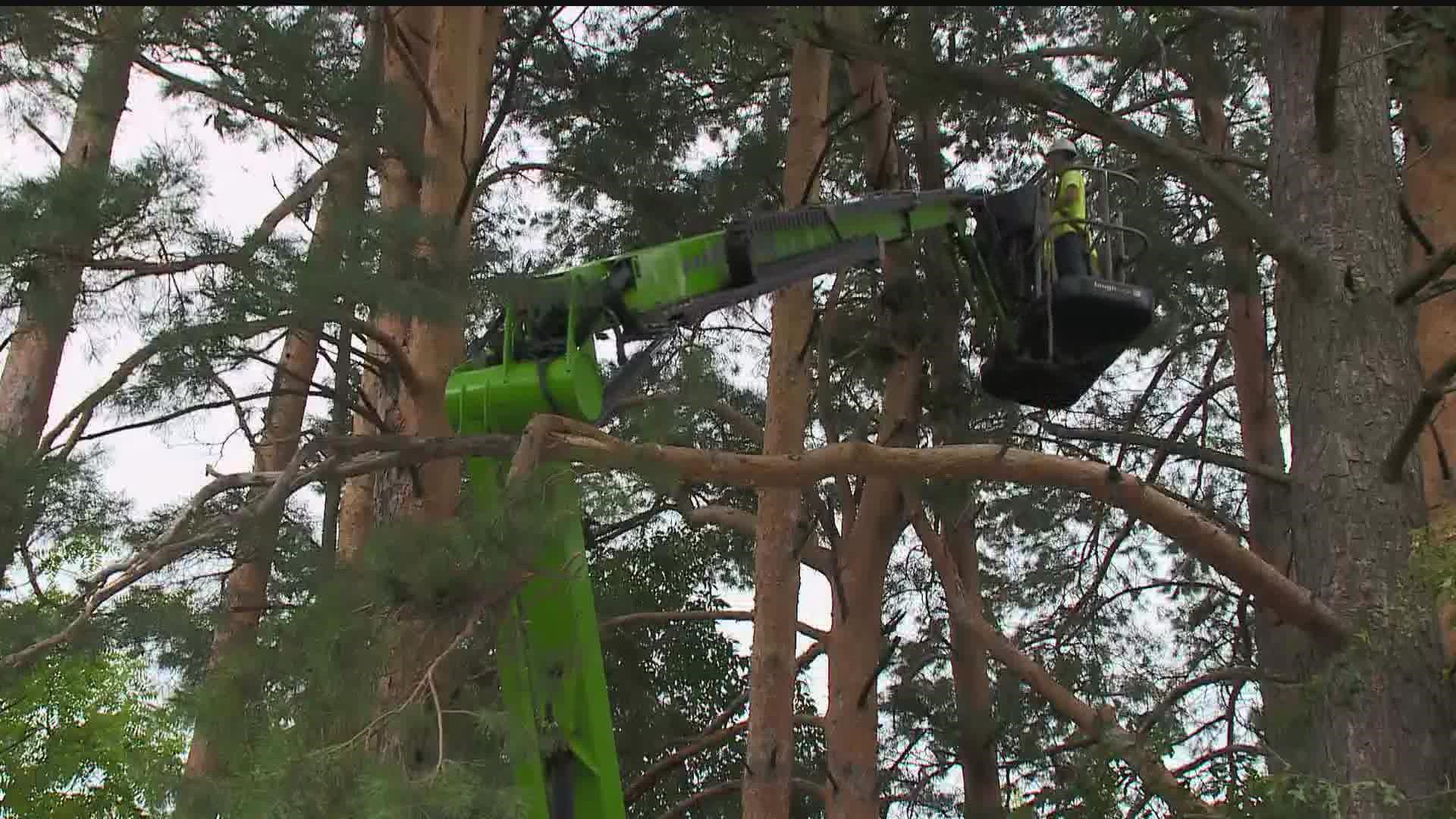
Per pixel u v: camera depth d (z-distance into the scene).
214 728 5.95
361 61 11.85
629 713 18.22
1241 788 8.12
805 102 12.57
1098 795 10.58
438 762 5.83
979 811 14.38
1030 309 8.25
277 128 10.31
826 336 13.39
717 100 14.95
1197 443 16.30
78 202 7.49
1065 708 10.38
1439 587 7.48
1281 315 10.60
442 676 6.47
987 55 13.04
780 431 11.95
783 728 11.80
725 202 13.39
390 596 6.25
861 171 15.78
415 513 9.54
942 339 12.12
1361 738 7.75
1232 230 8.86
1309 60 9.13
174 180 7.90
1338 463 8.37
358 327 8.62
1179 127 15.25
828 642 13.44
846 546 13.53
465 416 7.40
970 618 11.59
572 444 6.94
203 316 8.16
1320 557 8.34
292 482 7.68
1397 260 8.82
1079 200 8.41
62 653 7.76
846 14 7.32
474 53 11.03
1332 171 8.86
